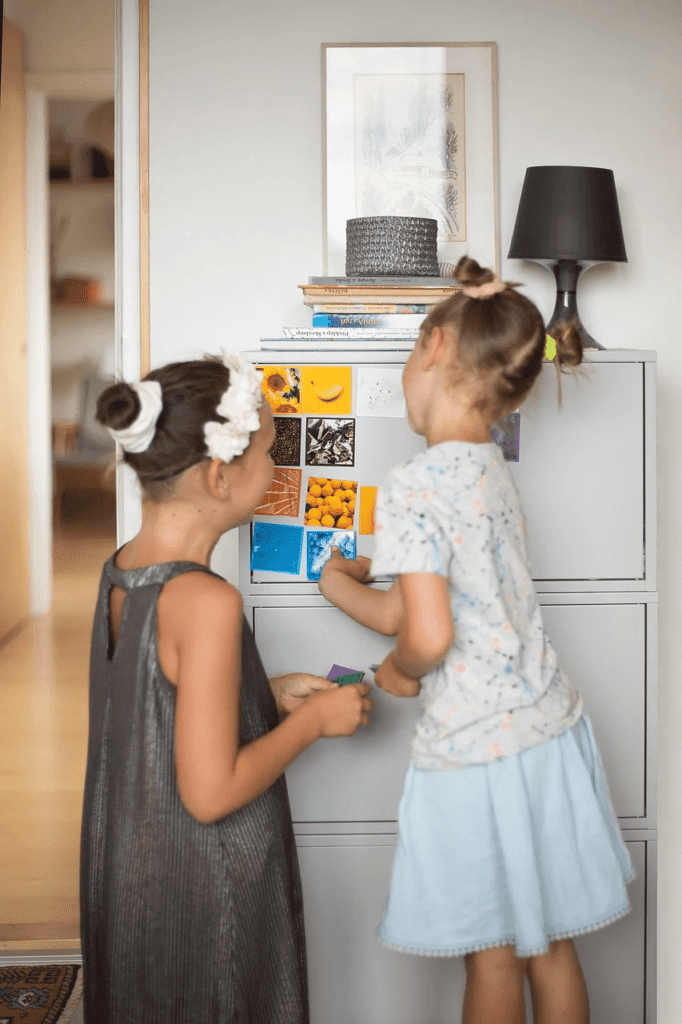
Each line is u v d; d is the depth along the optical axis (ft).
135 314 7.39
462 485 4.45
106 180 20.56
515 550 4.65
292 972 4.26
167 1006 4.04
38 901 8.11
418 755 4.60
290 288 7.38
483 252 7.37
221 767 3.82
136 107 7.29
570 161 7.36
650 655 5.64
